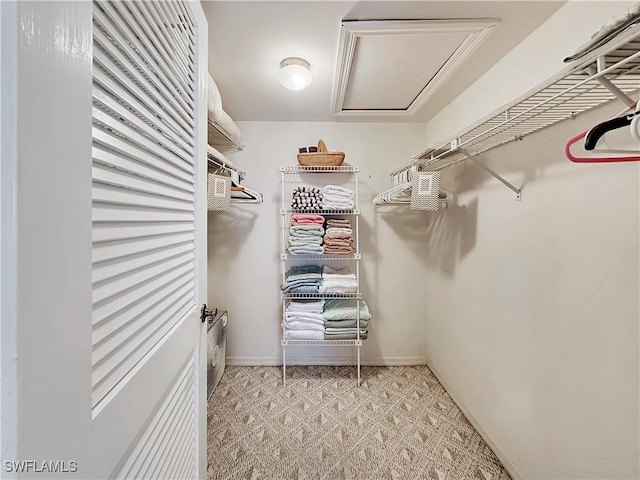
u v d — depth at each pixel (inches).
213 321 78.2
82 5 14.4
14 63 11.0
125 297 19.2
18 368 11.1
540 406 46.6
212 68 59.2
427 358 94.6
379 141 92.7
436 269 87.8
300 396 76.2
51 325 12.6
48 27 12.4
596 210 37.4
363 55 54.6
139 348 20.8
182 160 29.3
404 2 41.2
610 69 24.2
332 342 82.0
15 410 11.0
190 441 31.9
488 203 60.7
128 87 19.1
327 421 66.5
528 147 49.2
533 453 47.8
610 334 35.8
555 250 43.8
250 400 74.2
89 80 15.0
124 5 18.4
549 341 44.9
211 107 56.6
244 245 92.8
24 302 11.4
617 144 34.6
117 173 18.3
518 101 33.9
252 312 93.4
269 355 94.0
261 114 85.4
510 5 41.7
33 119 11.7
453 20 44.7
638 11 22.1
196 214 33.0
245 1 40.7
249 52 53.5
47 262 12.4
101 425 16.3
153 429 23.3
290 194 92.3
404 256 94.6
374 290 94.7
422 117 87.6
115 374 18.1
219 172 74.0
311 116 87.0
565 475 41.9
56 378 12.9
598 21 36.6
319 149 82.8
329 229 80.1
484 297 62.2
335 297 79.7
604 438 36.5
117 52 17.7
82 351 14.5
